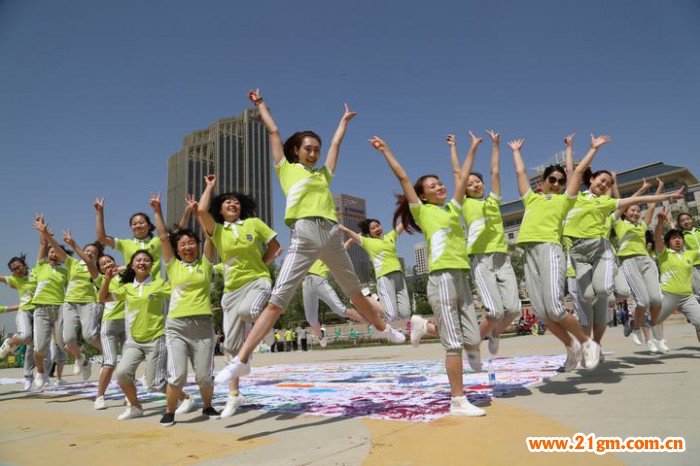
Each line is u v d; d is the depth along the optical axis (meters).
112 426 4.47
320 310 43.91
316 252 4.00
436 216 4.12
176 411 5.01
